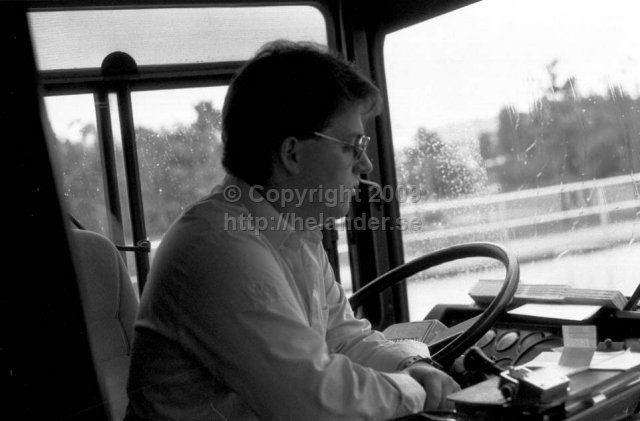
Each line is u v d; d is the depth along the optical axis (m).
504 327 1.94
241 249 1.37
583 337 1.46
